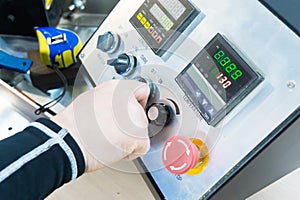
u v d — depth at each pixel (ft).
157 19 1.70
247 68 1.44
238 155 1.47
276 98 1.40
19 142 1.27
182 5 1.63
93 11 2.56
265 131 1.42
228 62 1.49
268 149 1.43
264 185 1.82
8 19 2.44
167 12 1.67
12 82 2.31
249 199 1.87
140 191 1.99
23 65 2.28
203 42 1.58
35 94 2.26
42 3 2.28
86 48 1.93
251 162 1.44
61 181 1.33
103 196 2.01
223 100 1.49
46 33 2.23
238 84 1.45
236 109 1.47
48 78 2.29
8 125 2.22
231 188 1.55
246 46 1.48
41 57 2.28
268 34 1.44
